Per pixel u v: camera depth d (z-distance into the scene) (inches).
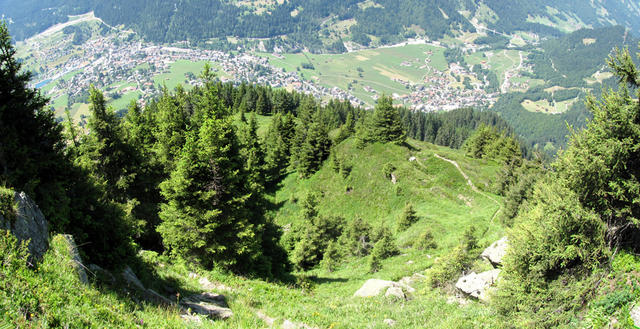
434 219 2027.6
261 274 993.5
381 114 2822.3
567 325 463.2
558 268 514.6
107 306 367.9
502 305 547.8
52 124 639.1
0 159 515.8
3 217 346.0
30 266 339.9
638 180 470.6
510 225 1583.4
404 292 910.4
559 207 502.3
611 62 498.6
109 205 601.0
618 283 447.2
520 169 2377.0
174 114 1339.8
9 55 594.9
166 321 401.1
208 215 846.5
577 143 523.5
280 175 3154.5
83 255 468.8
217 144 889.5
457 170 2568.9
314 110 4785.9
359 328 607.8
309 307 719.7
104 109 1083.9
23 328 269.4
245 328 491.8
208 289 709.9
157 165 1272.1
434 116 7440.9
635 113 473.7
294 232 1907.0
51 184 541.3
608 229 479.8
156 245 1178.0
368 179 2632.9
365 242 1822.1
